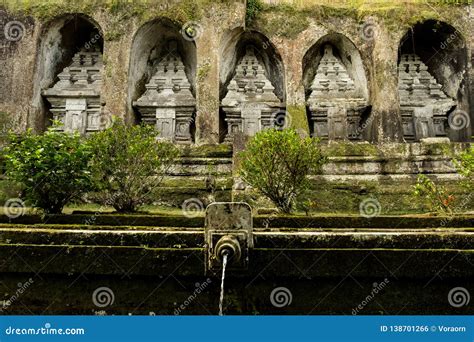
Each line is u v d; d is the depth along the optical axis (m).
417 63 16.20
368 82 15.12
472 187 9.34
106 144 8.09
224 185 10.67
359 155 12.10
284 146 7.69
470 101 14.59
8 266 4.42
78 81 15.51
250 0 15.25
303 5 15.49
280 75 15.59
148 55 15.85
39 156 6.95
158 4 14.82
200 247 4.53
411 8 15.16
